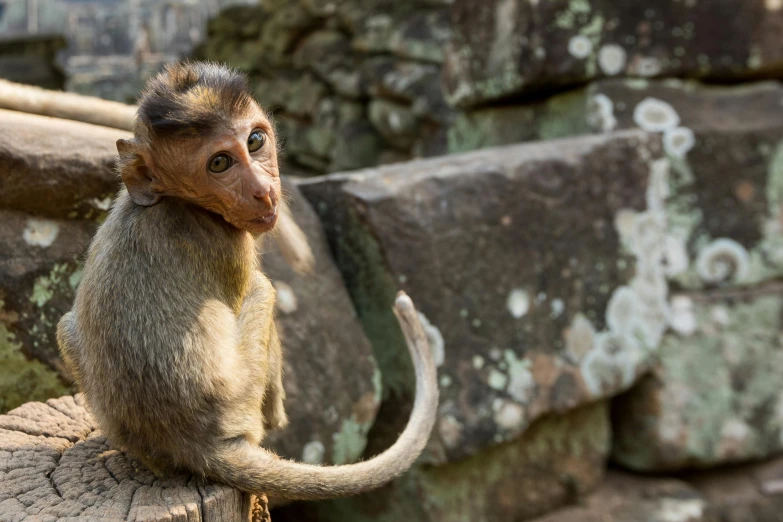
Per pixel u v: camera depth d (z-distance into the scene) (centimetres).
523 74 494
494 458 414
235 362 204
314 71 901
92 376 205
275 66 980
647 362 440
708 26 495
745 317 473
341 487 212
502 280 396
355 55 852
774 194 486
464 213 387
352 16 837
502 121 553
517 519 423
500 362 395
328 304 358
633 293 436
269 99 970
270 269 344
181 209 205
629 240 435
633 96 485
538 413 404
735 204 479
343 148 841
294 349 339
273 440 326
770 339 479
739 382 470
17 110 351
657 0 491
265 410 228
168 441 203
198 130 192
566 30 482
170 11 1542
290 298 345
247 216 200
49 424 241
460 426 382
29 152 290
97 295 201
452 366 383
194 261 203
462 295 385
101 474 209
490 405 391
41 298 299
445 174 390
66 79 1370
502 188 397
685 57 494
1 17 1762
